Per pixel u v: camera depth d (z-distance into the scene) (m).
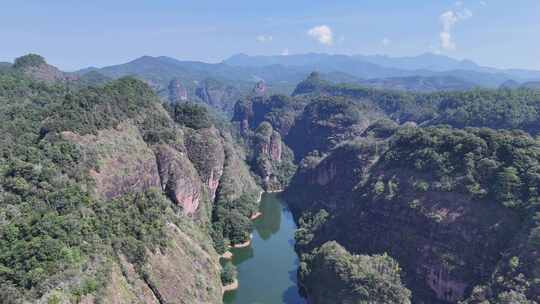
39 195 96.12
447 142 142.38
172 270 112.31
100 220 104.12
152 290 102.44
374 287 112.06
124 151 140.25
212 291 122.94
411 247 126.19
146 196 136.38
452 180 130.12
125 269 98.69
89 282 83.56
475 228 115.94
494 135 134.62
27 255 78.50
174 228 132.25
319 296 123.12
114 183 125.06
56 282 77.56
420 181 137.38
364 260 121.25
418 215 129.12
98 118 142.00
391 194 142.62
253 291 142.38
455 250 116.00
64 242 86.69
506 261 103.88
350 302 112.25
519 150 124.12
